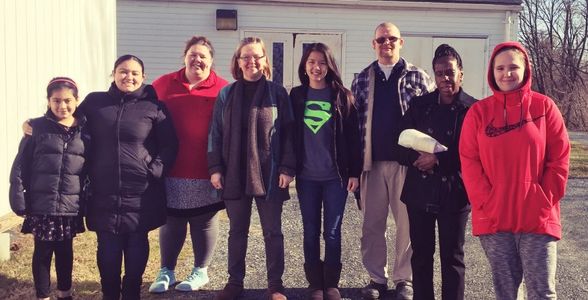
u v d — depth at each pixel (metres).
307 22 11.99
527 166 3.07
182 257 5.11
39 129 3.65
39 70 5.95
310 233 4.07
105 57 7.97
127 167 3.70
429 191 3.62
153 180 3.82
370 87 4.21
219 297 4.07
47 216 3.63
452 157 3.59
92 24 7.46
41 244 3.72
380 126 4.18
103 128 3.72
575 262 5.26
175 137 3.93
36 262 3.74
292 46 12.02
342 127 4.00
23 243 5.38
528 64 3.15
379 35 4.17
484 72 12.47
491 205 3.14
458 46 12.37
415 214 3.71
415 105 3.78
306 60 4.02
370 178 4.28
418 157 3.61
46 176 3.62
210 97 4.25
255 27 11.90
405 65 4.20
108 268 3.74
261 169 3.89
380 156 4.20
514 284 3.17
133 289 3.84
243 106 3.96
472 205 3.24
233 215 4.03
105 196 3.70
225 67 11.94
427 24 12.25
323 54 3.97
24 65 5.62
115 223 3.70
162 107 3.91
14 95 5.43
